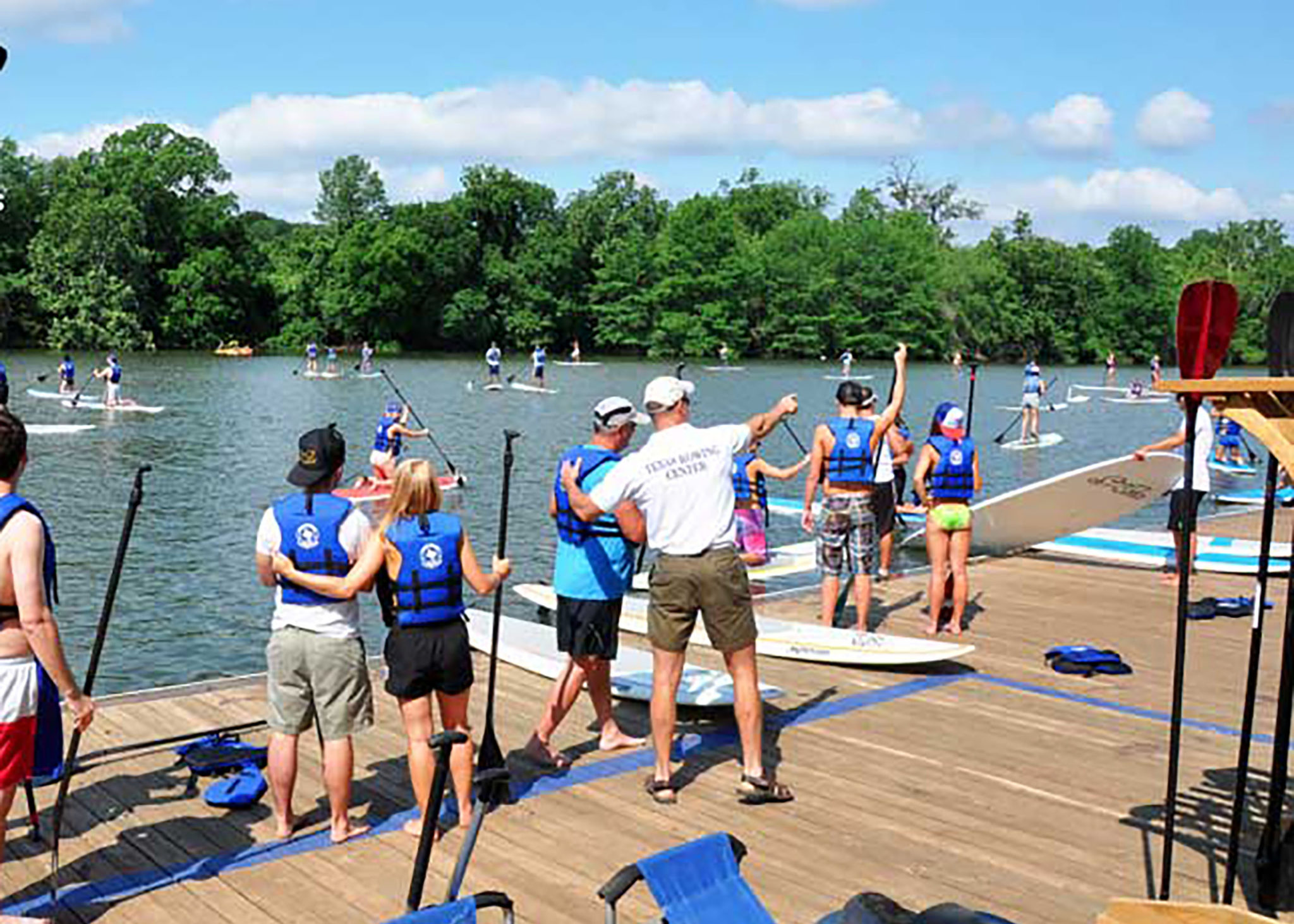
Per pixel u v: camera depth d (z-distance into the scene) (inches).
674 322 3356.3
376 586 192.5
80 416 1220.5
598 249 3526.1
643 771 225.5
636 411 221.8
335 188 3767.2
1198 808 207.8
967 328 3592.5
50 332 2913.4
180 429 1099.9
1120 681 293.7
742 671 207.6
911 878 179.2
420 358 3034.0
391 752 234.2
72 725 246.8
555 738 246.1
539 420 1286.9
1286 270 4062.5
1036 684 290.5
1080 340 3794.3
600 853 187.0
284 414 1302.9
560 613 224.2
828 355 3535.9
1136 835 195.9
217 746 226.1
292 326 3314.5
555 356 3353.8
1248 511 606.2
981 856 187.3
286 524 182.1
